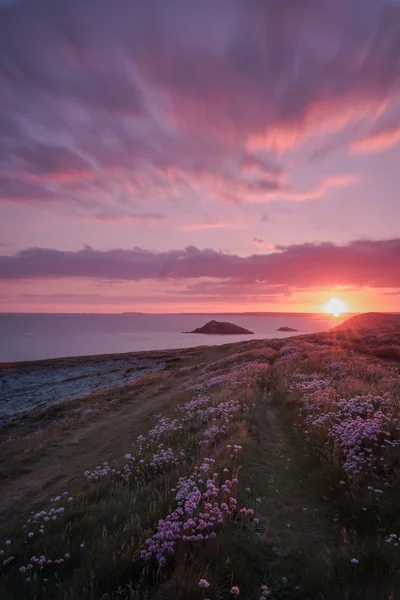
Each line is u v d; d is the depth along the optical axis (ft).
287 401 46.62
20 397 165.58
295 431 35.24
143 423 60.64
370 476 23.17
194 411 51.37
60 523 23.58
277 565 16.26
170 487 24.34
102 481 31.71
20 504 35.68
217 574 14.78
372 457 25.05
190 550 16.72
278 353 125.18
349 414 33.14
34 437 71.20
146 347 637.71
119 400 97.81
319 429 32.19
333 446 28.19
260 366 84.48
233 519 19.67
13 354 541.34
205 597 13.44
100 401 104.32
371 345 128.36
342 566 15.53
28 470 48.21
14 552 21.12
